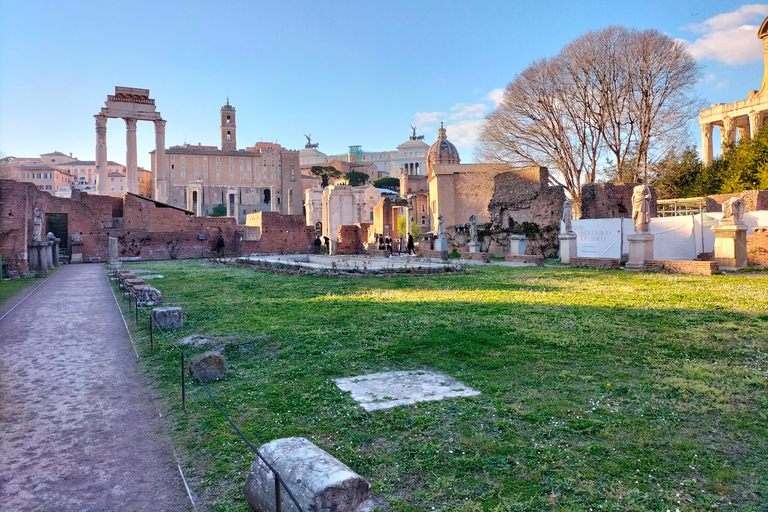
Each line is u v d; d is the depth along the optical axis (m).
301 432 4.72
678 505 3.40
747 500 3.45
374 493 3.64
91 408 5.66
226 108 149.62
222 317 10.68
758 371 6.14
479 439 4.42
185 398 5.87
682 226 23.62
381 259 26.86
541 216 32.25
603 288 14.23
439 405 5.22
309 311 11.02
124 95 72.56
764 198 24.84
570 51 36.94
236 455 4.32
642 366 6.50
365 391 5.75
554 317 9.66
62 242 40.28
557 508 3.39
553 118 38.59
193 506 3.57
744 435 4.45
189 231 44.06
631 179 38.72
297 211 140.00
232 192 128.00
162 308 9.87
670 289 13.61
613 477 3.78
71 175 136.88
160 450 4.54
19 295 15.92
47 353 8.22
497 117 41.66
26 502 3.67
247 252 42.88
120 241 37.91
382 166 183.75
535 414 4.92
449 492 3.62
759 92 48.03
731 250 19.28
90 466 4.25
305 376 6.42
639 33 34.72
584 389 5.66
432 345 7.63
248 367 7.07
